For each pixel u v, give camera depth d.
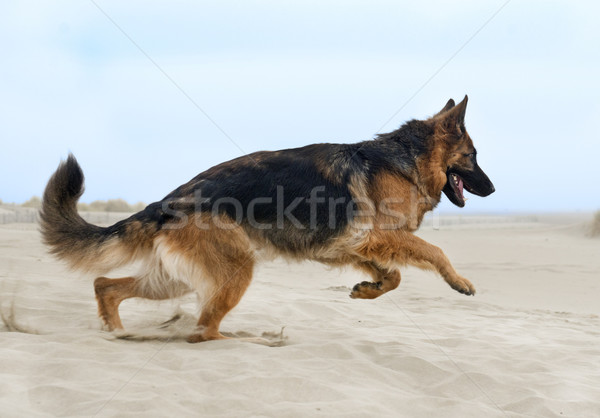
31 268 10.69
